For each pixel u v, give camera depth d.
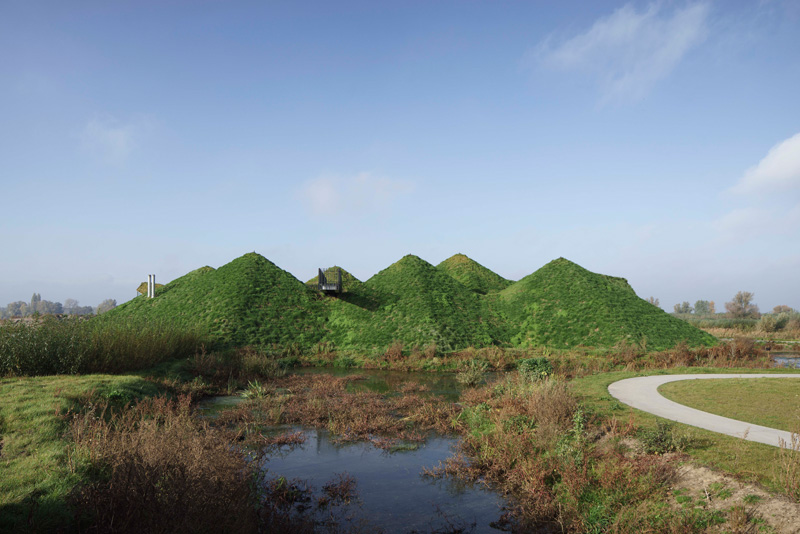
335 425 14.27
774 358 32.03
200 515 6.53
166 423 10.66
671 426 10.97
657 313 38.78
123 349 20.31
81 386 14.15
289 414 15.66
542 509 8.52
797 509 6.60
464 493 9.66
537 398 12.92
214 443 9.41
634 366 26.08
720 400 14.22
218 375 22.03
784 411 12.68
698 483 8.05
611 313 36.78
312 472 10.74
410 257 50.91
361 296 44.06
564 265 46.81
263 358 25.41
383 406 17.05
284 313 39.72
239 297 40.12
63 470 8.08
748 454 8.89
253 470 9.47
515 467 10.23
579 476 8.86
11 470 8.04
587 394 15.48
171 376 20.17
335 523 8.20
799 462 8.03
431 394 20.11
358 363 29.73
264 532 7.64
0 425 10.25
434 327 36.16
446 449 12.55
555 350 31.86
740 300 85.62
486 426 13.17
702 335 35.84
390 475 10.64
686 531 6.70
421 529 8.07
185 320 37.31
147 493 6.53
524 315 40.78
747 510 6.87
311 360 30.34
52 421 10.59
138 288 56.03
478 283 57.09
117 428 9.59
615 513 7.74
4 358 16.67
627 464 8.72
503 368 27.55
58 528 6.49
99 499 6.69
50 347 17.77
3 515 6.58
